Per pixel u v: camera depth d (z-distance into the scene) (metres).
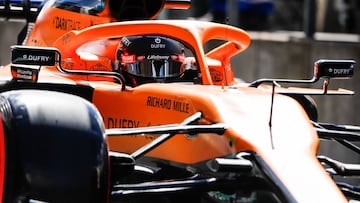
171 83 15.92
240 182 12.70
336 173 13.77
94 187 11.77
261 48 27.41
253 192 12.52
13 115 11.94
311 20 27.39
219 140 13.09
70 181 11.66
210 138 13.27
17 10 21.14
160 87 14.47
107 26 16.34
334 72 14.12
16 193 11.58
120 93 15.03
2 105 12.27
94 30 16.47
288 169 12.22
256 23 38.31
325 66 14.09
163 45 16.25
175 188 12.86
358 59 24.94
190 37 15.74
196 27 16.02
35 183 11.56
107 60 16.92
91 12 18.34
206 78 15.39
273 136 12.81
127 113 14.85
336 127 15.18
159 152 14.34
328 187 12.04
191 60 16.42
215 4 37.03
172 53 16.22
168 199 14.24
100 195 11.86
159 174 14.55
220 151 13.04
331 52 25.61
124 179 15.05
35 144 11.71
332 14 33.34
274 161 12.32
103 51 17.23
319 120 24.97
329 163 13.52
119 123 14.98
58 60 13.93
